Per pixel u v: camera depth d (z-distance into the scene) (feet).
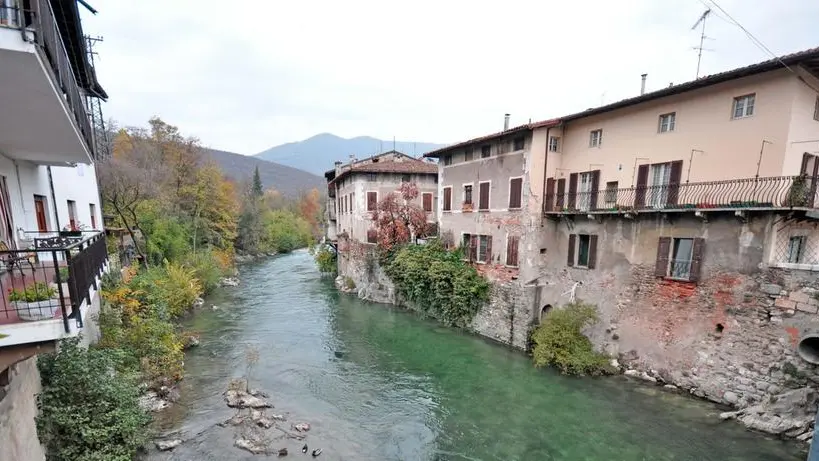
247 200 189.88
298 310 86.63
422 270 79.30
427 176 104.53
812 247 42.65
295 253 210.38
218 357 59.06
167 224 108.78
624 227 52.90
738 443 37.29
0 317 17.46
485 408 45.62
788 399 38.01
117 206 84.17
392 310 86.79
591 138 58.49
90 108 58.85
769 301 39.45
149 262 93.30
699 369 45.29
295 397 47.91
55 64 17.30
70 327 17.72
